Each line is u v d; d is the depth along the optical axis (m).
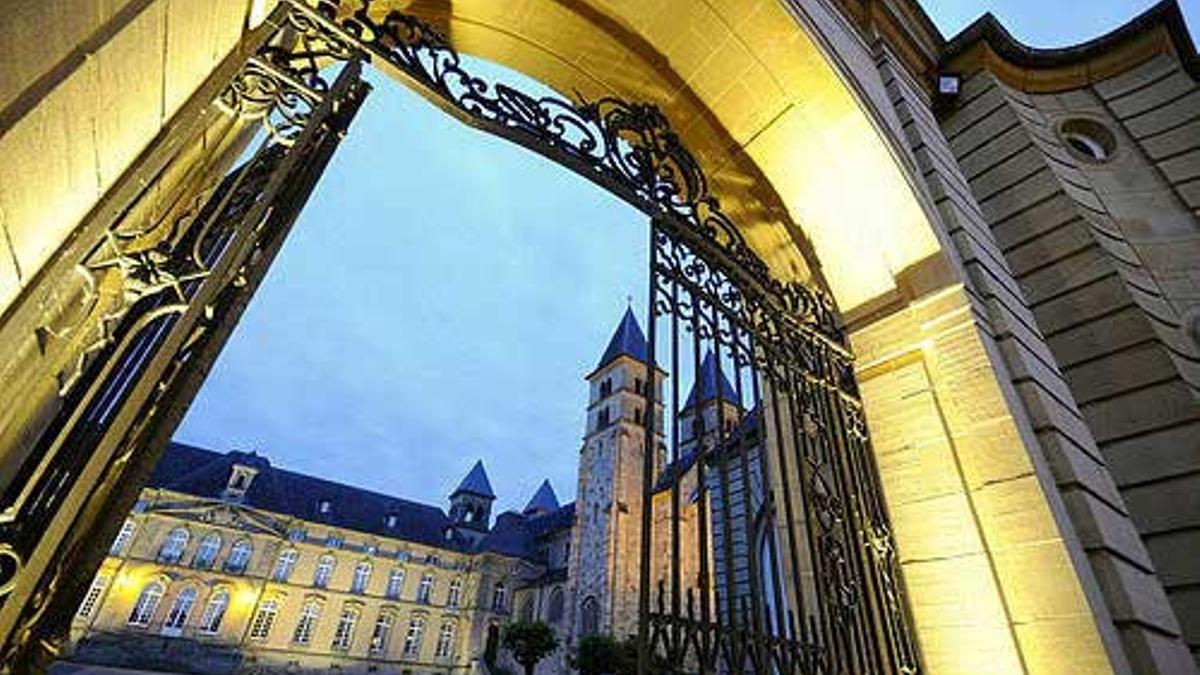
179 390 1.59
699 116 4.88
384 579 52.28
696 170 4.16
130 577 41.62
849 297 4.56
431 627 51.91
